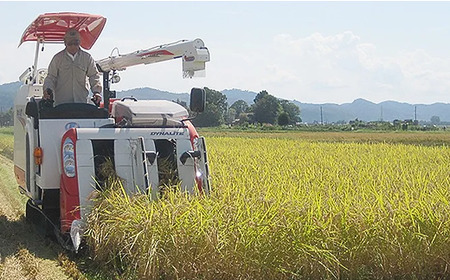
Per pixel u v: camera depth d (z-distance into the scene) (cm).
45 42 1130
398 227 767
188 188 884
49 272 766
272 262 715
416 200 862
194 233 712
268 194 866
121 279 718
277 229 724
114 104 1001
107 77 1138
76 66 988
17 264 807
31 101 974
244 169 1350
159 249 705
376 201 849
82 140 862
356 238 756
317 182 1137
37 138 948
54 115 940
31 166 963
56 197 955
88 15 1011
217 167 1369
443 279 768
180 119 943
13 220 1148
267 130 7812
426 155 2152
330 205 803
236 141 3019
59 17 1009
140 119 908
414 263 762
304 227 733
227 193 859
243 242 711
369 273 754
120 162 866
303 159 1791
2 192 1478
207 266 707
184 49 988
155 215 725
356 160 1805
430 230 773
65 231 856
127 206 771
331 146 2634
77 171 851
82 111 948
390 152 2253
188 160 891
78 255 834
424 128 8975
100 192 825
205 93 949
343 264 751
